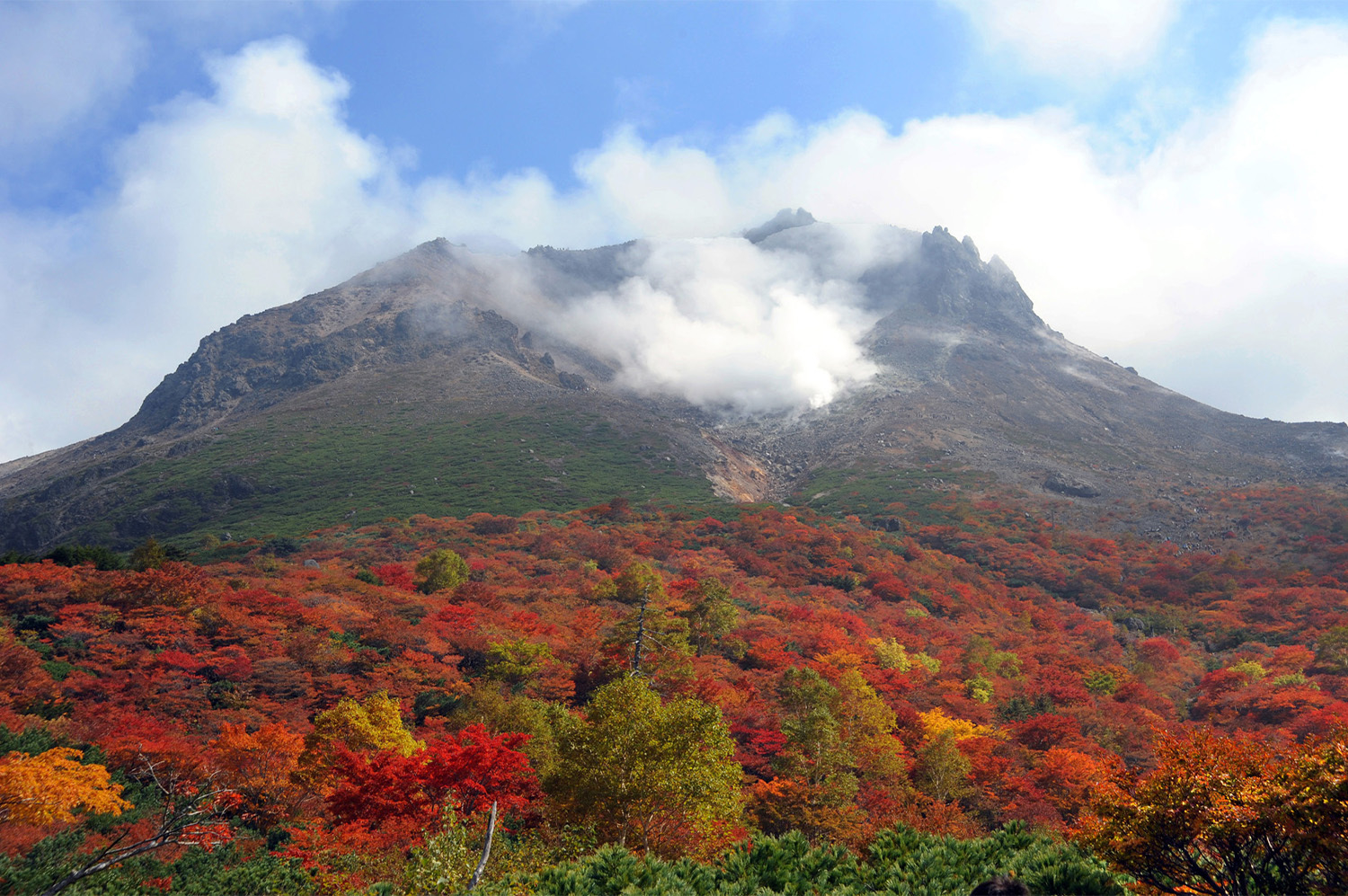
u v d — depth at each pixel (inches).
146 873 1258.0
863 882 860.6
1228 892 638.5
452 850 967.0
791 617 4306.1
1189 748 689.6
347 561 5339.6
